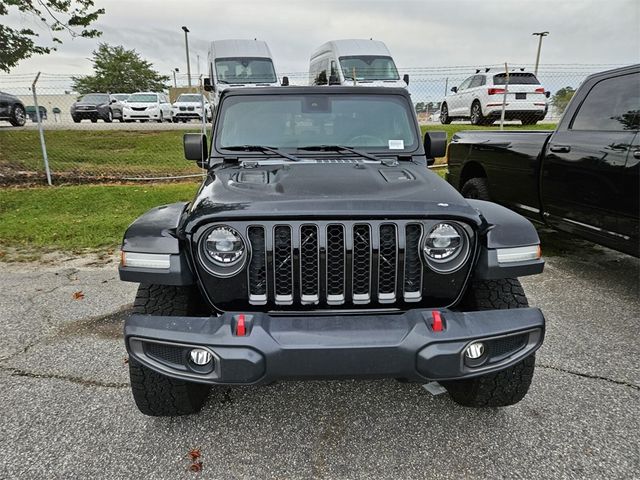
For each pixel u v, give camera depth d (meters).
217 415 2.71
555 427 2.59
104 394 2.90
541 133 4.94
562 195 4.60
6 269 5.20
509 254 2.31
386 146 3.42
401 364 2.06
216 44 16.03
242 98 3.47
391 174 2.80
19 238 6.27
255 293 2.26
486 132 5.84
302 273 2.24
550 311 4.05
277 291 2.26
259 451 2.44
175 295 2.44
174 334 2.07
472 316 2.15
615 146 3.97
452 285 2.31
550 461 2.36
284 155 3.29
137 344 2.13
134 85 53.44
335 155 3.32
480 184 5.90
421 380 2.13
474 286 2.52
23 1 11.08
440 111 17.20
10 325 3.83
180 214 2.54
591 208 4.26
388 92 3.54
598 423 2.62
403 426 2.62
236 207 2.20
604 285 4.65
